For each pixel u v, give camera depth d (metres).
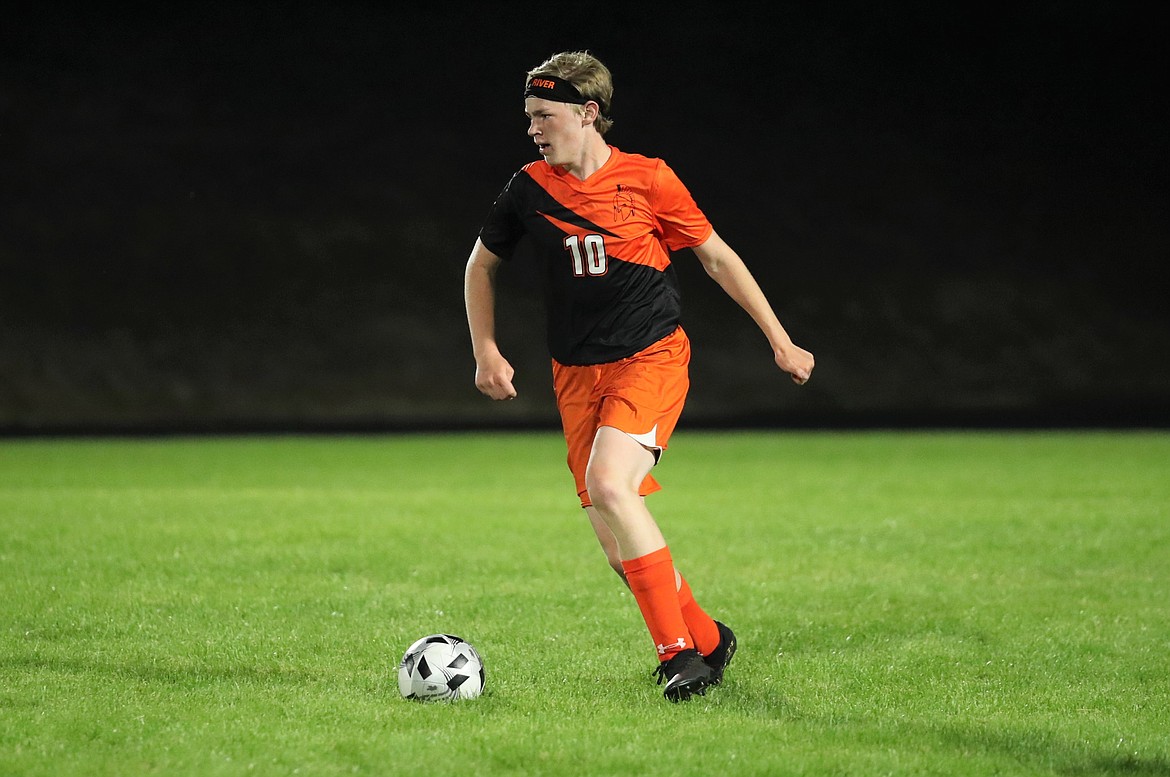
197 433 76.00
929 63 111.94
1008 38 112.06
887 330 102.25
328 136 102.88
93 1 101.25
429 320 96.44
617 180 15.81
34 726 13.47
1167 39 111.69
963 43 111.94
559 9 108.06
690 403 94.69
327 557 27.81
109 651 18.16
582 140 15.76
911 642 19.44
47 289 90.75
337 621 20.70
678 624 15.31
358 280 97.25
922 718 14.56
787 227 106.38
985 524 34.28
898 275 105.38
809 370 16.58
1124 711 15.09
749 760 12.50
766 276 103.56
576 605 22.34
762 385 96.81
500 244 16.86
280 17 104.56
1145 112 112.50
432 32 106.69
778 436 72.00
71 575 25.30
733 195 107.19
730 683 16.45
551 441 68.81
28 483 45.62
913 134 111.25
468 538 31.03
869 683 16.52
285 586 24.16
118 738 13.07
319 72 104.56
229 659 17.62
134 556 27.83
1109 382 102.06
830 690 16.06
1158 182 112.00
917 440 68.12
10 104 97.00
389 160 103.19
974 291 105.50
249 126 101.81
